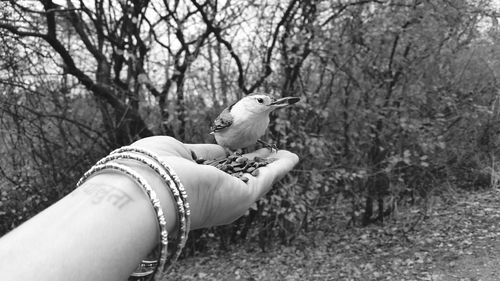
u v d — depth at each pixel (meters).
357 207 7.17
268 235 6.69
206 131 5.70
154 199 1.00
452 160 7.83
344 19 5.90
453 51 6.71
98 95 5.81
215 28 5.53
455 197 7.84
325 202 7.26
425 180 7.47
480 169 8.11
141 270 1.17
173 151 1.56
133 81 6.16
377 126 6.37
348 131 6.45
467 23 6.44
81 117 6.35
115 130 5.96
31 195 6.09
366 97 6.38
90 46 5.88
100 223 0.89
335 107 6.41
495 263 5.57
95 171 1.07
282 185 5.61
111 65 6.15
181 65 5.58
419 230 6.86
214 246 7.12
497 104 7.74
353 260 6.15
